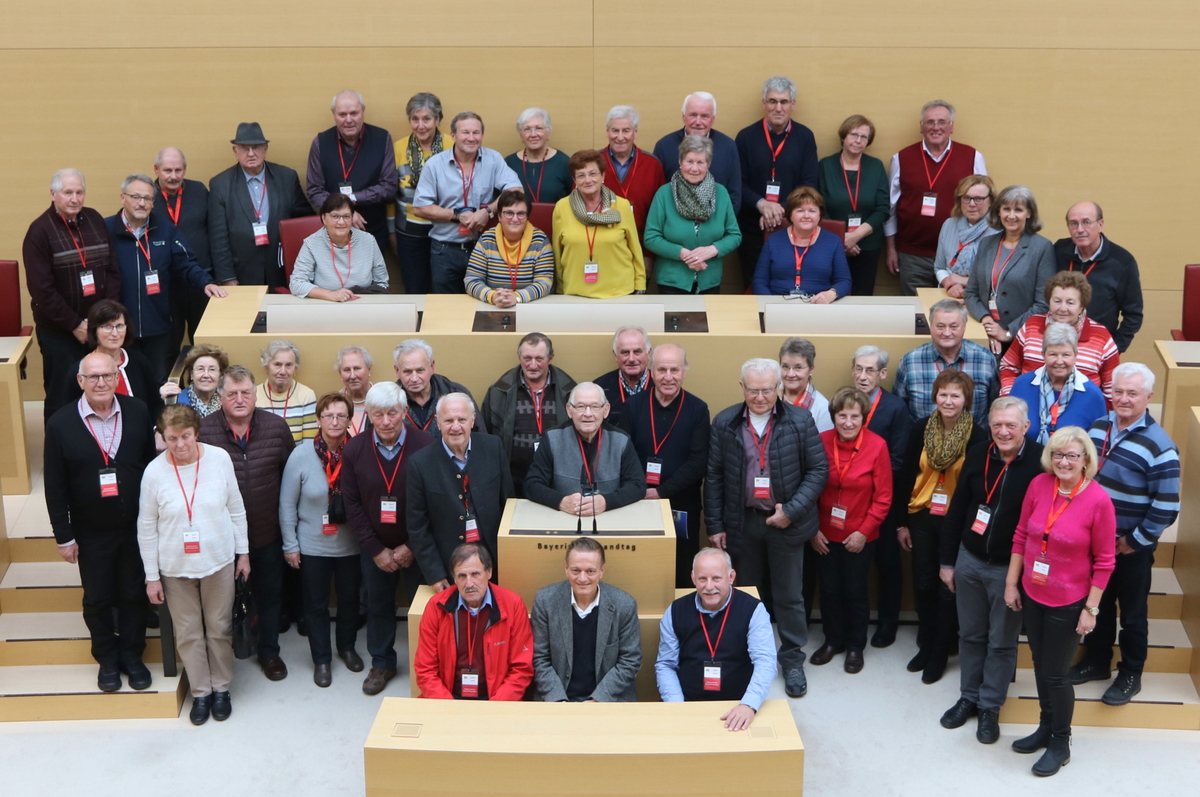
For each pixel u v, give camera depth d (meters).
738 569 5.41
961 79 7.23
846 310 5.86
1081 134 7.32
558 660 4.72
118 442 5.04
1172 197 7.42
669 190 6.48
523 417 5.54
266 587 5.35
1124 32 7.12
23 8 7.05
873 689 5.38
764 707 4.48
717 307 6.13
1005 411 4.64
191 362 5.56
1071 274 5.34
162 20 7.11
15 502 6.22
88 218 6.09
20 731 5.12
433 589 4.97
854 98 7.28
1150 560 5.07
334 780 4.79
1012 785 4.77
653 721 4.37
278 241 6.89
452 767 4.19
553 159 6.91
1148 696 5.19
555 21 7.17
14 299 6.52
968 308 6.13
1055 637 4.62
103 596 5.12
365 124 6.95
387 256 7.47
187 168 7.37
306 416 5.61
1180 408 6.00
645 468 5.48
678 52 7.22
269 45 7.17
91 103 7.22
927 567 5.41
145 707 5.19
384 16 7.14
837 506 5.32
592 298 6.33
